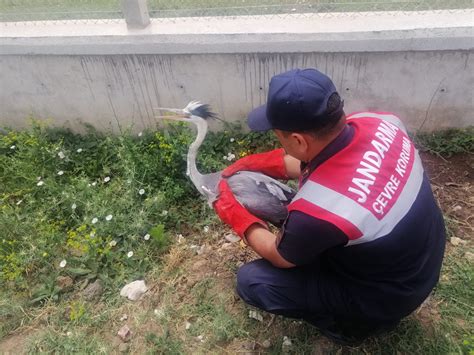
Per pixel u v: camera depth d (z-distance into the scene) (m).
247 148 3.49
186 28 3.15
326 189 1.61
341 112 1.62
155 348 2.33
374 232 1.59
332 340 2.27
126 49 3.25
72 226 3.04
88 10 3.33
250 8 3.15
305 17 3.09
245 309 2.47
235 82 3.32
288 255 1.76
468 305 2.36
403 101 3.26
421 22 2.91
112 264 2.73
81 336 2.42
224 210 2.10
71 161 3.48
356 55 3.04
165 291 2.60
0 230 2.92
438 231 1.82
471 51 2.93
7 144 3.64
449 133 3.38
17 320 2.55
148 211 2.93
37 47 3.36
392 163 1.70
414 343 2.22
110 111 3.68
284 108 1.57
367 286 1.82
